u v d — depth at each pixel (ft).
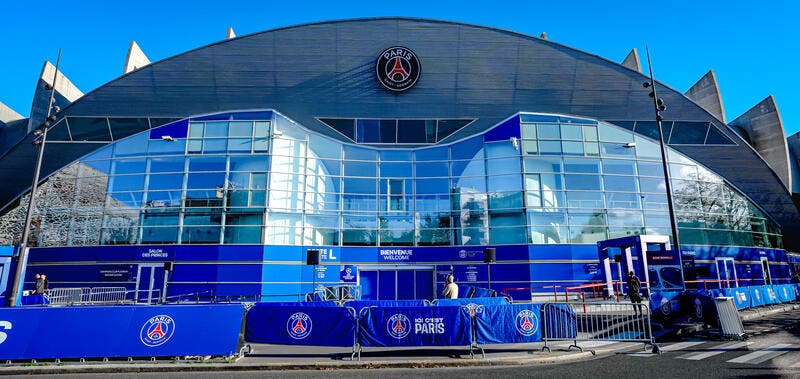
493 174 92.02
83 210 88.02
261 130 89.15
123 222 85.92
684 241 92.43
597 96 97.60
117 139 93.30
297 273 83.97
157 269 82.17
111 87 94.38
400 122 96.53
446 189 93.20
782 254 102.89
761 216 101.91
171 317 33.68
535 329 36.65
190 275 81.25
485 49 97.71
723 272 93.35
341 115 95.86
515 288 83.97
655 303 50.90
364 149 94.99
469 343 35.04
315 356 34.60
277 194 86.02
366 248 89.15
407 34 97.91
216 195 85.56
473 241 89.25
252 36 96.48
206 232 83.71
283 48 96.68
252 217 84.12
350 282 86.53
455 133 95.96
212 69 95.45
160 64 95.30
